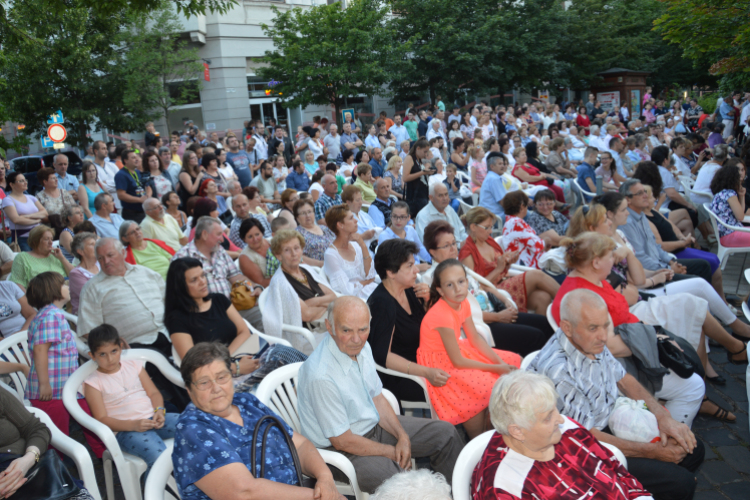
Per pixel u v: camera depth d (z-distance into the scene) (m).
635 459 2.84
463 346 3.67
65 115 14.66
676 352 3.43
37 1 11.58
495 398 2.25
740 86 16.45
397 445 2.92
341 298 2.86
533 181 9.65
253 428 2.53
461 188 9.74
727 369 4.56
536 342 4.26
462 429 3.93
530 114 19.70
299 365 3.20
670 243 5.76
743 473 3.37
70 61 14.14
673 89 32.88
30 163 13.98
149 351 3.68
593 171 9.21
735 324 4.65
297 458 2.55
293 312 4.30
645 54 30.58
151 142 13.06
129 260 5.41
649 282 4.73
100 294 4.25
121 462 3.07
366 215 7.11
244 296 4.76
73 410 3.15
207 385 2.39
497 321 4.42
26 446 2.82
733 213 6.31
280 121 21.47
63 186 8.61
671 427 2.83
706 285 4.61
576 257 3.73
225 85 19.73
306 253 5.94
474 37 21.75
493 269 4.99
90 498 2.69
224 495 2.28
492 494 2.21
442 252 4.52
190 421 2.38
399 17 23.00
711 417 3.95
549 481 2.23
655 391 3.46
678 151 10.09
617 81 26.83
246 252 5.20
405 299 3.77
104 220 6.80
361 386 2.94
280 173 10.54
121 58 15.44
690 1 7.16
